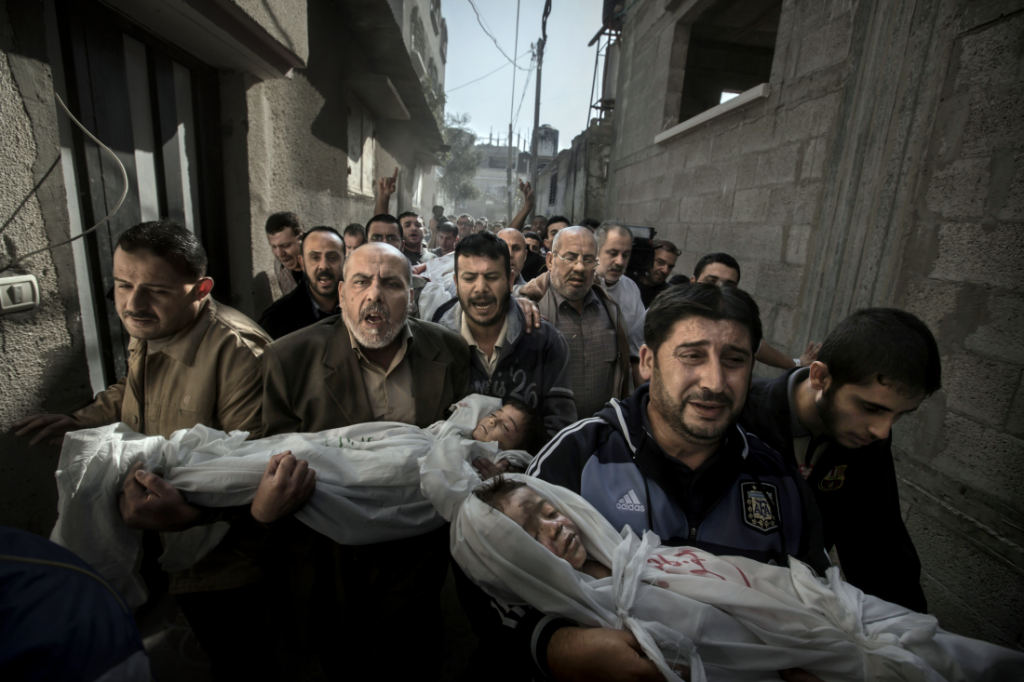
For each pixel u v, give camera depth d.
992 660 0.81
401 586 1.36
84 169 1.70
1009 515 1.73
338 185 4.45
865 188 2.54
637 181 6.45
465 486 1.08
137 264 1.19
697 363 0.90
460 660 1.74
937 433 2.04
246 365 1.38
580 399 2.23
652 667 0.75
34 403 1.40
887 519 1.20
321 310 2.54
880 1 2.49
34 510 1.43
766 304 3.48
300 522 1.31
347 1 4.11
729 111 4.04
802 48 3.18
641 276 3.61
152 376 1.39
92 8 1.72
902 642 0.83
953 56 2.06
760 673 0.83
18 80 1.29
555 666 0.82
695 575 0.88
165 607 1.82
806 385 1.18
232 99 2.58
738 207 3.93
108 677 0.44
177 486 1.13
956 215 2.02
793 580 0.91
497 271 1.70
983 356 1.87
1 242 1.27
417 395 1.48
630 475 1.05
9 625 0.40
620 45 7.38
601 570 0.96
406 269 1.41
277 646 1.69
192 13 1.87
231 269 2.76
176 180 2.25
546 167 15.80
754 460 1.05
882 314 1.01
